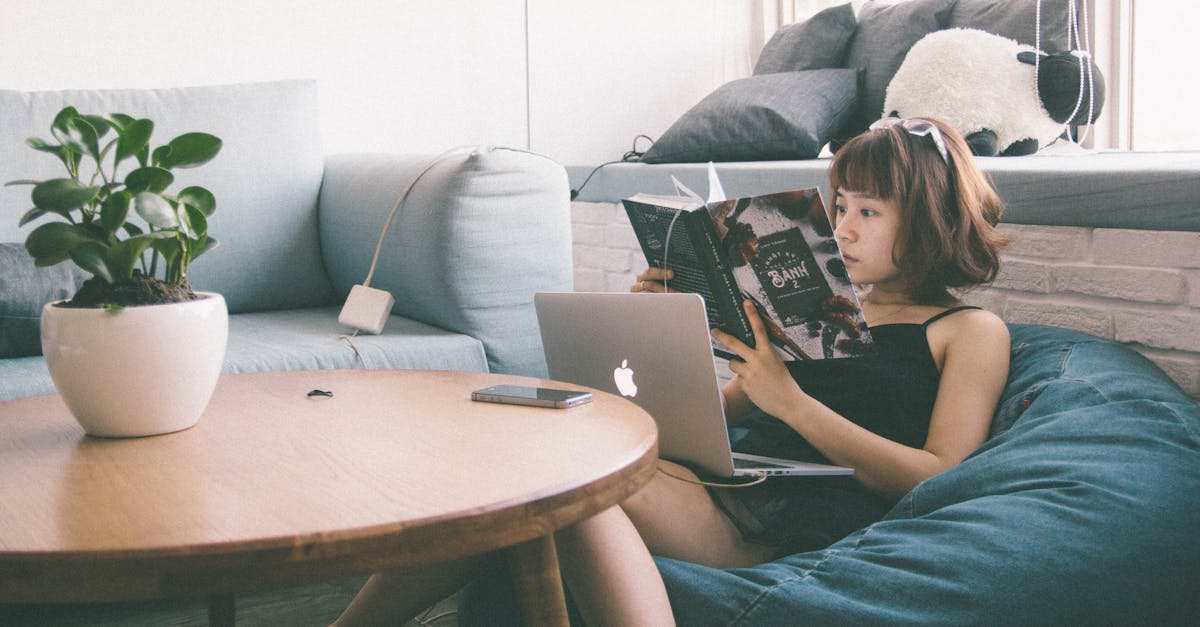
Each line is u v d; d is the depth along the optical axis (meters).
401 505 0.67
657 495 1.16
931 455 1.19
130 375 0.85
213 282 2.01
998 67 2.20
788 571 1.00
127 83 2.40
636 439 0.85
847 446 1.19
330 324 1.87
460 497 0.69
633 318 1.21
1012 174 1.53
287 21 2.60
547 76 3.08
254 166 2.07
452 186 1.76
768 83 2.69
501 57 2.98
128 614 1.56
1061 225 1.47
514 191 1.81
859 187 1.30
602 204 2.74
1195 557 0.92
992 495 1.03
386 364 1.65
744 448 1.38
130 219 1.76
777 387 1.23
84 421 0.88
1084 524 0.93
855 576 0.95
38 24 2.28
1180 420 1.05
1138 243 1.36
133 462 0.80
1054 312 1.49
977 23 2.50
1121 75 2.56
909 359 1.28
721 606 0.97
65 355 0.84
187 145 0.92
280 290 2.10
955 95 2.20
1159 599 0.90
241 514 0.66
